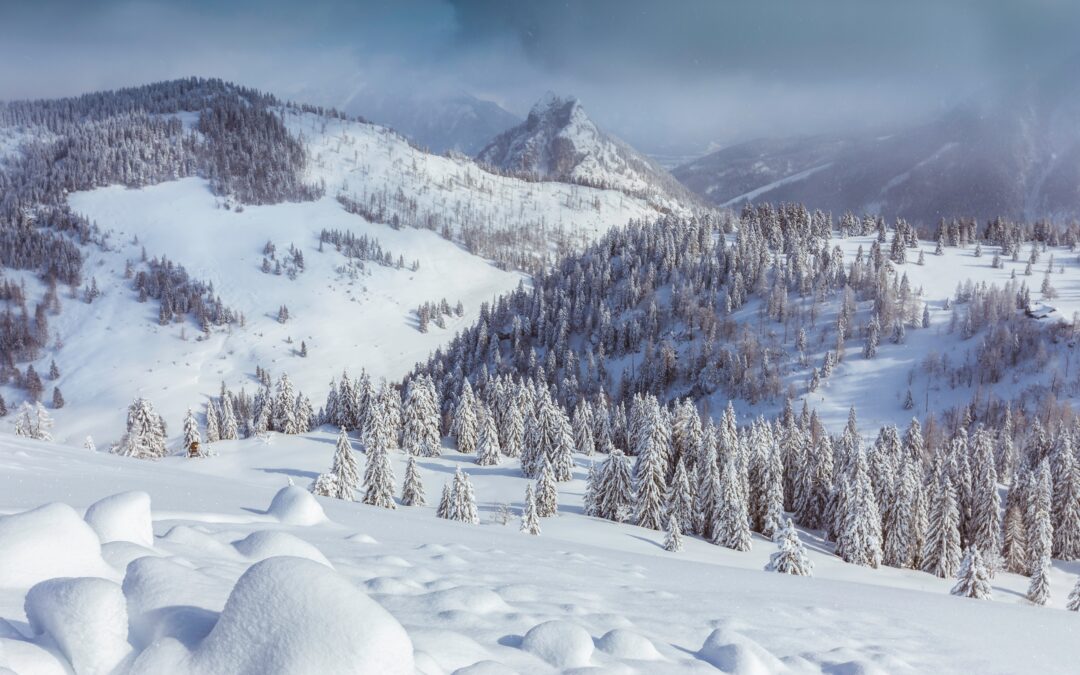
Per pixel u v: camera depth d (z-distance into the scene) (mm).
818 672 7191
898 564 56969
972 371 116875
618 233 191250
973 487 68875
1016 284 148125
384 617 3865
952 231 191875
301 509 12461
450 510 44562
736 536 50938
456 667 5000
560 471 71500
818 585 15305
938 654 8703
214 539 7496
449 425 96812
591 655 5828
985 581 40656
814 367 126875
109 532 6219
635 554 18234
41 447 27516
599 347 143750
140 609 4316
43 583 4148
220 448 79062
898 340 130625
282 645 3625
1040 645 10023
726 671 6398
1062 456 68125
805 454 68188
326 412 94000
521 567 10867
